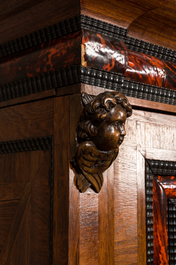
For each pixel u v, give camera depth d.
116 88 0.66
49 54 0.64
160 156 0.77
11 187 0.72
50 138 0.64
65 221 0.59
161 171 0.77
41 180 0.65
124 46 0.67
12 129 0.73
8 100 0.75
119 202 0.67
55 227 0.61
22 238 0.68
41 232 0.64
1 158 0.76
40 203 0.65
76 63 0.59
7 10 0.73
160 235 0.75
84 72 0.59
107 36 0.65
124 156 0.69
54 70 0.62
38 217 0.65
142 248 0.71
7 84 0.73
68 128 0.61
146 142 0.74
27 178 0.69
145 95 0.73
